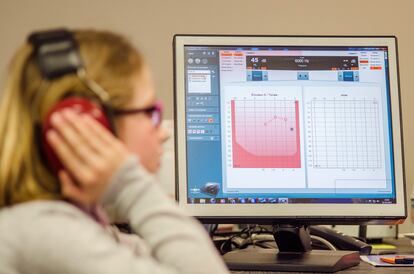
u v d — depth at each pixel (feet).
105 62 3.85
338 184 6.81
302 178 6.79
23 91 3.76
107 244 3.55
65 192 3.69
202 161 6.75
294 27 12.12
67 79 3.74
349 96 6.91
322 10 12.12
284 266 6.11
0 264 3.36
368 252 7.62
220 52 6.89
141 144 3.98
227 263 6.19
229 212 6.72
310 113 6.86
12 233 3.43
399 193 6.86
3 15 12.44
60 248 3.38
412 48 11.96
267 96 6.86
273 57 6.93
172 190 7.66
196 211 6.69
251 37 6.91
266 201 6.73
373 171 6.86
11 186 3.67
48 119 3.66
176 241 3.73
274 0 12.14
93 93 3.77
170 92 12.01
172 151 7.76
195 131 6.78
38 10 12.42
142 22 12.18
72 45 3.81
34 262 3.38
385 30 12.03
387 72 6.99
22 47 3.96
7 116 3.73
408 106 11.80
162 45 12.14
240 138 6.79
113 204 3.81
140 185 3.80
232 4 12.17
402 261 6.60
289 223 6.77
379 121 6.91
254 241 7.99
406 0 12.05
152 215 3.78
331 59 6.96
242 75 6.88
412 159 11.63
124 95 3.88
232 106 6.82
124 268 3.44
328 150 6.83
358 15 12.09
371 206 6.81
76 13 12.34
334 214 6.77
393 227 9.21
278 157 6.79
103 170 3.69
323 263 6.11
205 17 12.16
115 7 12.26
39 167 3.74
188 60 6.86
